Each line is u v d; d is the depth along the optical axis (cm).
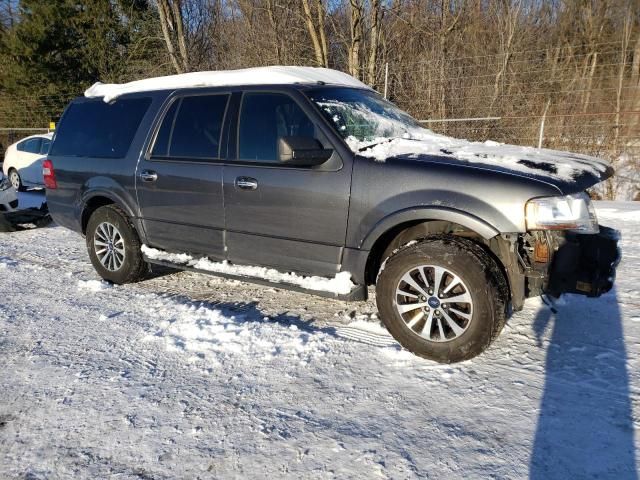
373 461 240
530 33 1648
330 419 275
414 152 349
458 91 1247
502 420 269
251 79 422
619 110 1146
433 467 235
